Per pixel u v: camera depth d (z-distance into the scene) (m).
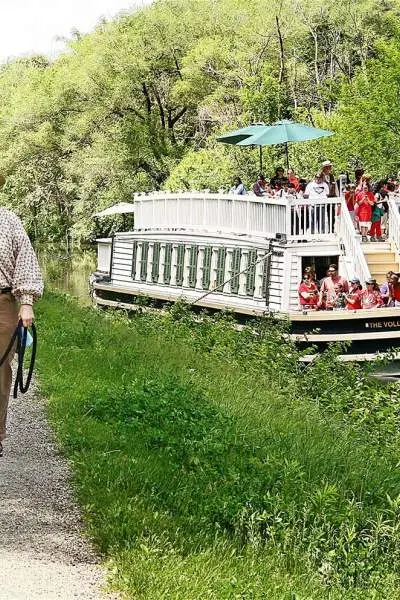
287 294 26.81
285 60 59.03
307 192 27.66
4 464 9.10
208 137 59.34
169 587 6.22
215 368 17.86
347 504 9.20
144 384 12.80
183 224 31.78
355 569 7.61
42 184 65.88
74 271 55.44
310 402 16.33
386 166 43.28
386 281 27.33
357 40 60.75
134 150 60.59
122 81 61.09
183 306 27.27
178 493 8.66
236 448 10.73
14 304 8.40
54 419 11.05
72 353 16.44
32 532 7.23
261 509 8.50
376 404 16.16
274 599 6.42
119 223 59.84
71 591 6.11
